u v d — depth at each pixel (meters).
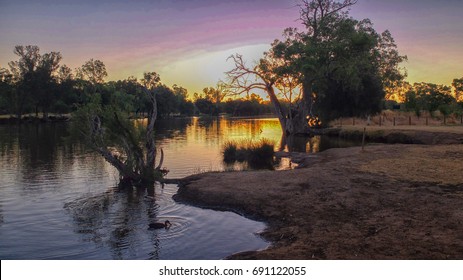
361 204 11.91
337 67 52.41
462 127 41.38
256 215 11.98
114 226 11.27
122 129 18.17
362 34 51.22
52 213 12.84
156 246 9.56
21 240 10.18
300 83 52.94
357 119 61.19
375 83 57.34
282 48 50.59
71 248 9.55
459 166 17.05
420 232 9.07
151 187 16.95
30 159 26.34
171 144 37.47
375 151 24.47
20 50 96.50
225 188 14.94
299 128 52.62
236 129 63.53
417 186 13.63
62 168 22.45
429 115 58.28
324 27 54.19
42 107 104.31
